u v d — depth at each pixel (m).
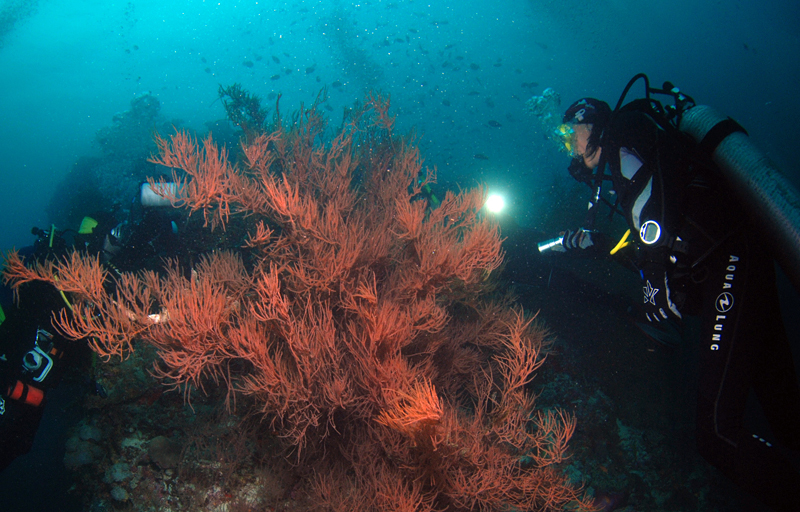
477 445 2.28
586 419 4.10
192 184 2.48
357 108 4.05
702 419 1.38
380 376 2.29
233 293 2.64
